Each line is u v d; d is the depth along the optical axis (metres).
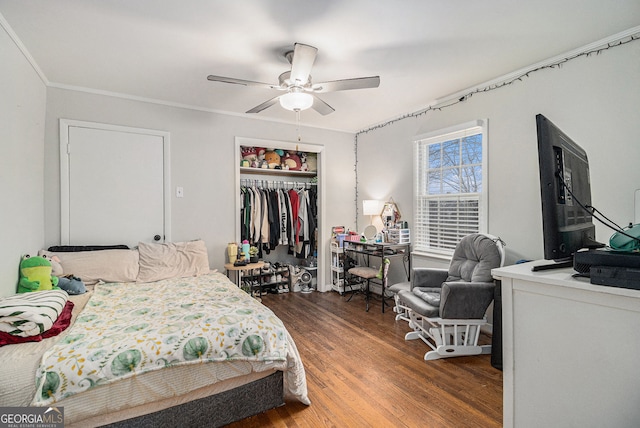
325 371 2.31
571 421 1.06
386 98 3.39
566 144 1.34
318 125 4.45
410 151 3.85
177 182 3.53
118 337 1.61
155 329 1.71
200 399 1.65
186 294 2.51
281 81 2.52
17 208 2.19
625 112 2.10
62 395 1.34
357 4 1.78
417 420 1.77
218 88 3.07
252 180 4.73
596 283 0.99
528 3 1.78
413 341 2.85
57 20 1.91
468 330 2.56
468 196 3.23
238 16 1.89
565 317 1.07
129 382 1.47
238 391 1.75
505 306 1.23
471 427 1.70
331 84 2.26
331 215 4.66
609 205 2.18
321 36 2.12
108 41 2.17
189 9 1.81
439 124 3.44
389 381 2.17
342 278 4.54
